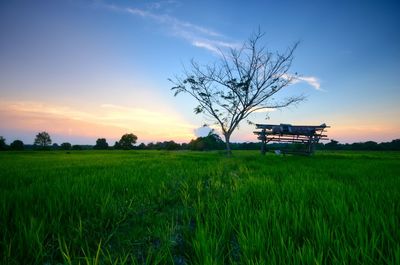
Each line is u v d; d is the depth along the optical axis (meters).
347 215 3.56
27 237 2.89
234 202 4.68
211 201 5.15
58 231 3.28
